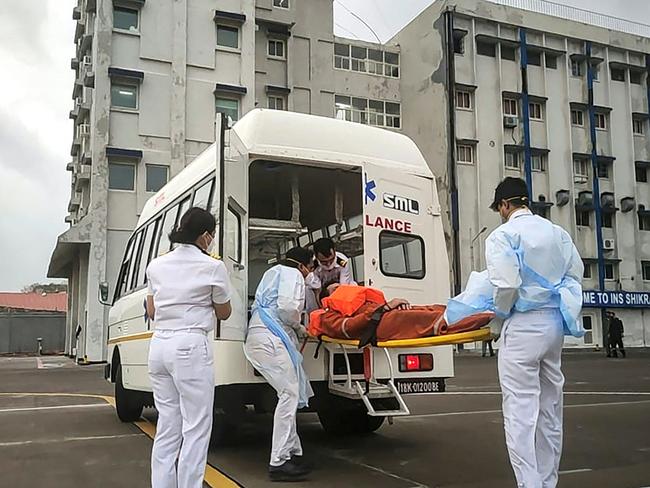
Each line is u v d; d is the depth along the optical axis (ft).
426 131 118.62
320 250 22.04
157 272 14.20
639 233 128.16
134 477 18.31
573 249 13.60
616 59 130.62
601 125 128.67
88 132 101.35
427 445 22.65
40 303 182.29
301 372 17.92
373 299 18.16
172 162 92.32
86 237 87.40
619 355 96.68
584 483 17.13
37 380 56.08
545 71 123.44
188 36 96.12
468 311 13.73
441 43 116.16
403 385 20.52
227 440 22.49
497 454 21.01
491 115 118.21
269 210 29.09
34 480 18.10
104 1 91.30
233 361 18.48
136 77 91.25
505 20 119.96
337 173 25.03
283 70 111.14
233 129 19.90
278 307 17.57
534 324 12.96
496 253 12.90
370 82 121.49
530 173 119.44
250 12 100.17
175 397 14.01
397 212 22.39
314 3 116.57
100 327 85.05
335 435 24.90
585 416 29.53
